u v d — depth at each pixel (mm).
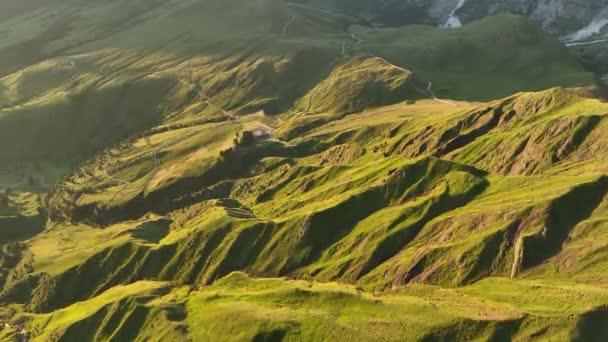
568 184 156375
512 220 152125
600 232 138125
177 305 184625
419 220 177500
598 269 128250
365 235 183500
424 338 126562
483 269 147125
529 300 126312
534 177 173125
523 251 141875
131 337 179000
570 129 182750
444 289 145500
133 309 186125
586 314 114188
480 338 120250
